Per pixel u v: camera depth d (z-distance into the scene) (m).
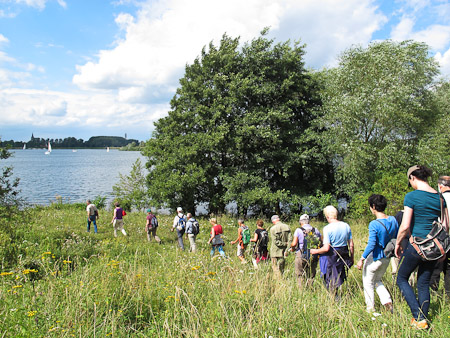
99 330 3.33
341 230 4.69
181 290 4.16
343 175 19.38
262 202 19.97
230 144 20.23
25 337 3.03
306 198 20.61
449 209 3.87
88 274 5.16
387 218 4.28
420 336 3.34
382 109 16.73
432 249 3.62
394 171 17.09
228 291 4.45
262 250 8.01
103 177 63.03
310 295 4.60
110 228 15.50
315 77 22.41
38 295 4.00
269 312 3.81
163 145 22.59
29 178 60.28
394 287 4.51
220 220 18.45
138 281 4.93
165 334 3.35
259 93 19.83
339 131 18.67
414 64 18.08
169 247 11.41
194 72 22.48
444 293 4.09
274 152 20.19
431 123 19.33
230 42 22.36
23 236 10.02
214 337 3.25
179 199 21.47
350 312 3.81
